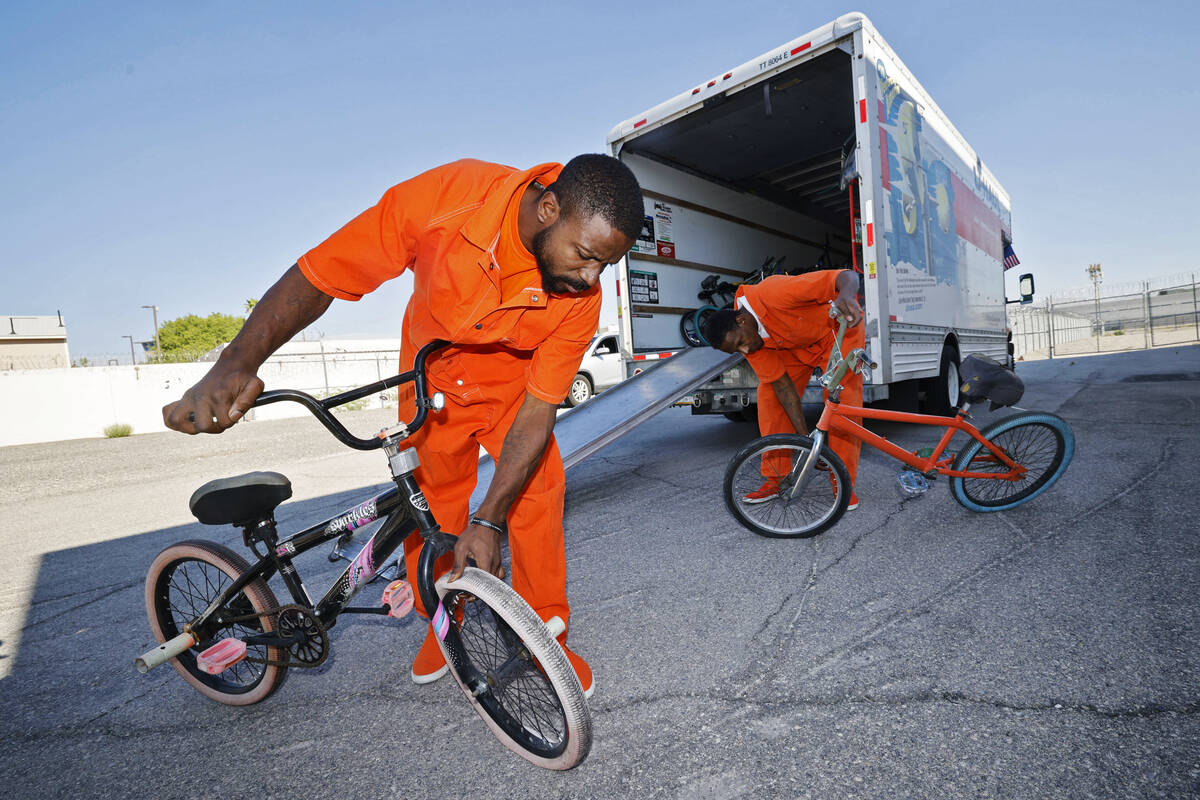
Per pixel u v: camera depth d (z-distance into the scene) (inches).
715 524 153.2
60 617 134.6
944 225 264.7
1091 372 480.4
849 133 286.0
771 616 102.7
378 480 263.9
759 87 222.4
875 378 196.5
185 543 88.3
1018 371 577.9
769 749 70.7
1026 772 63.8
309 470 307.6
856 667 85.5
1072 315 1366.9
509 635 68.8
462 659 70.1
